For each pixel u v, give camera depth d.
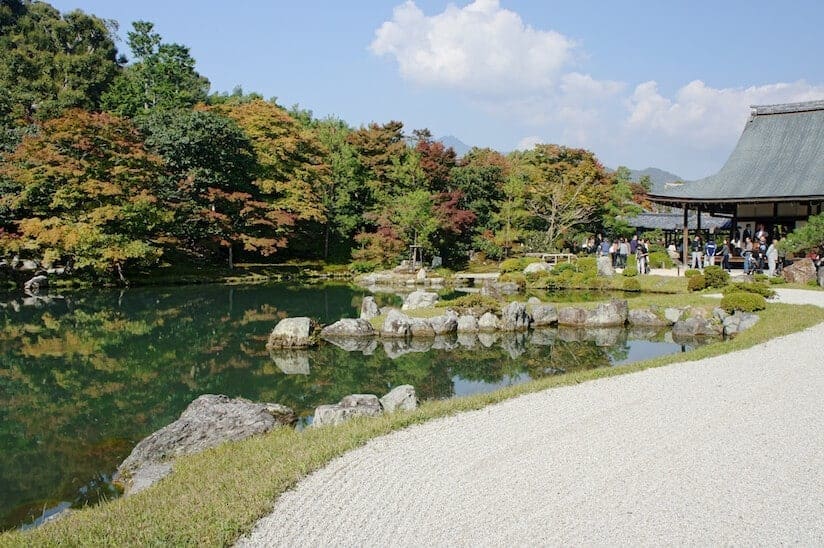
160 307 26.52
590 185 45.56
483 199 48.31
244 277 39.59
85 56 52.91
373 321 20.88
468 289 34.94
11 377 14.90
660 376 10.96
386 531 5.41
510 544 5.18
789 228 31.94
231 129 38.09
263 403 11.38
